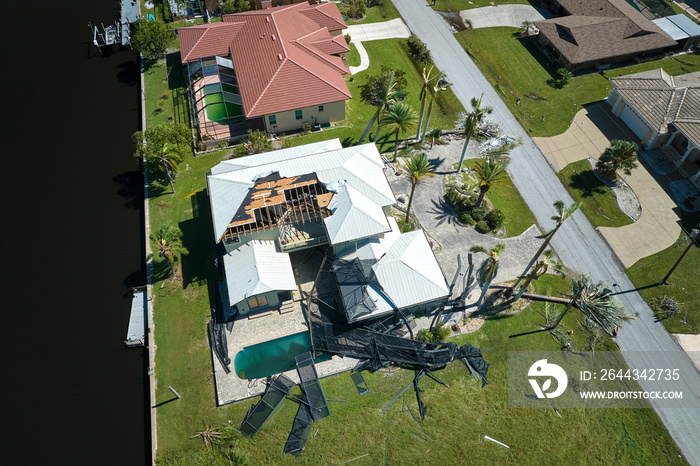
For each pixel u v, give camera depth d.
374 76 75.69
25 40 81.31
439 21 86.19
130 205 60.84
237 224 49.41
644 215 59.47
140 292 53.09
